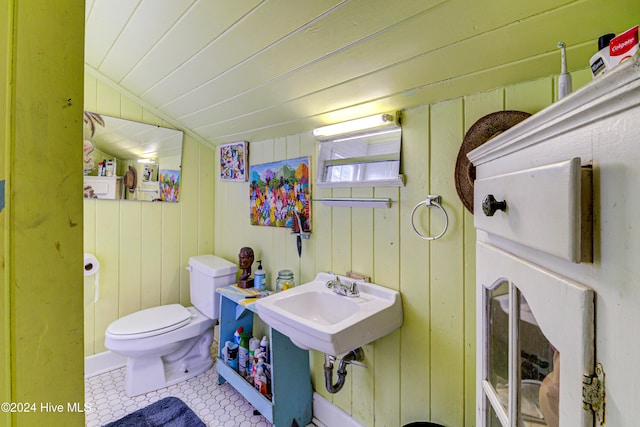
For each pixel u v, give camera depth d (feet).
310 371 5.58
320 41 3.42
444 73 3.29
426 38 2.94
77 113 1.60
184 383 6.47
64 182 1.56
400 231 4.17
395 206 4.21
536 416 1.57
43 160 1.50
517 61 2.89
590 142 1.07
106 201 6.75
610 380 0.97
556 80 2.87
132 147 6.99
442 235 3.74
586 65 2.69
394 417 4.31
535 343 1.55
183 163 7.82
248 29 3.62
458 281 3.61
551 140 1.32
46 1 1.51
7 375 1.43
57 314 1.55
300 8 3.09
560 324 1.22
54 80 1.52
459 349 3.62
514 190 1.57
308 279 5.57
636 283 0.87
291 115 5.18
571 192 1.07
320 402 5.38
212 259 7.59
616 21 2.27
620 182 0.93
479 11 2.53
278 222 6.17
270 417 5.01
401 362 4.20
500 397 2.05
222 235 8.03
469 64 3.09
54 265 1.53
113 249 6.87
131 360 6.00
